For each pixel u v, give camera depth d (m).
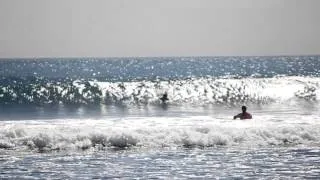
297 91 198.12
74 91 189.75
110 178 61.12
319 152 74.19
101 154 73.31
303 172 63.47
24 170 64.50
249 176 61.78
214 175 62.34
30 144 76.75
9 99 170.88
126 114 134.00
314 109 144.88
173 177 61.56
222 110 146.12
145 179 60.75
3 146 76.19
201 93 194.12
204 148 77.31
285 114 126.06
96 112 140.12
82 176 62.00
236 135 81.44
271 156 71.88
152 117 117.25
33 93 182.75
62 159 70.25
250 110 144.25
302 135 82.69
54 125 92.50
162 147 77.81
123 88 197.62
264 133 82.81
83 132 80.06
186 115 129.25
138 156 72.19
